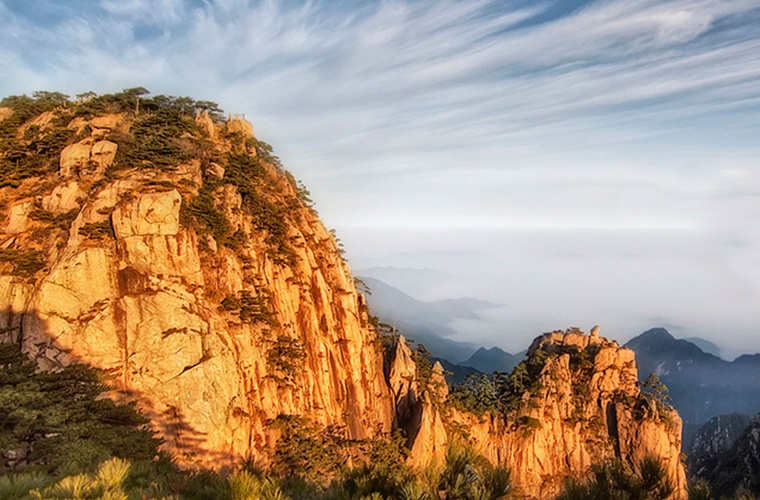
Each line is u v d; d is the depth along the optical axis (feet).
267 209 286.25
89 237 217.15
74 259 206.80
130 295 209.46
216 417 201.98
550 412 362.74
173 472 81.71
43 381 170.30
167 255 219.41
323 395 270.46
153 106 317.22
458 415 344.08
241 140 328.29
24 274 209.05
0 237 225.76
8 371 171.42
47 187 245.04
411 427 304.50
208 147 287.07
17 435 150.51
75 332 199.11
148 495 69.00
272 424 229.86
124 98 309.83
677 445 372.99
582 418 373.20
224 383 209.26
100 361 198.49
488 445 346.13
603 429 374.84
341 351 296.92
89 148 251.39
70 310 201.87
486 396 372.38
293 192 335.67
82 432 159.74
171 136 273.54
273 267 272.72
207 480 77.00
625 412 375.04
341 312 302.04
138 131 270.26
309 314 278.05
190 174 256.93
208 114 338.34
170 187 235.40
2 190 245.65
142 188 229.86
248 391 227.81
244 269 253.65
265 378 239.30
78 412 165.37
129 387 197.98
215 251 242.58
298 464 218.38
